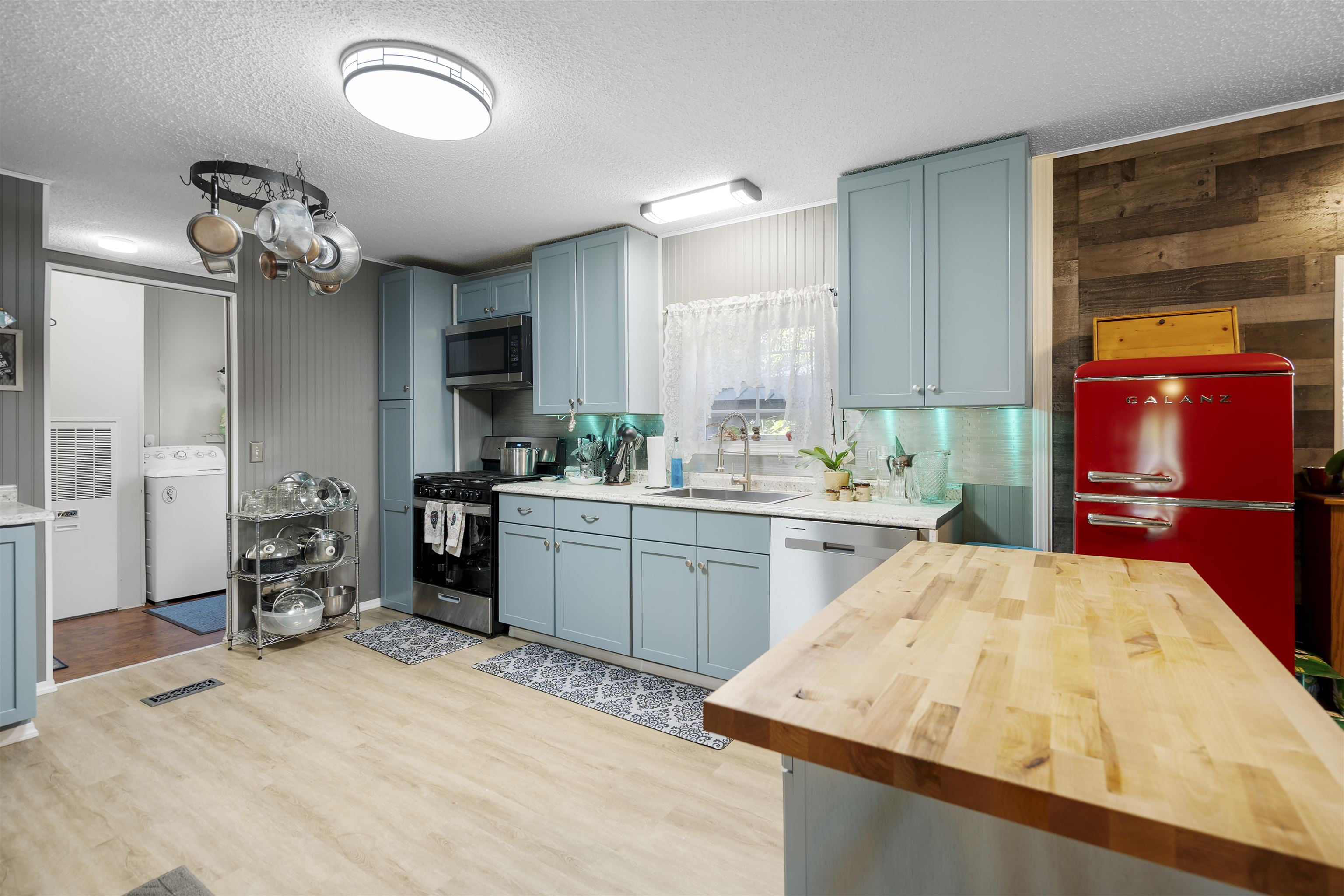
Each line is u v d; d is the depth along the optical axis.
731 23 1.82
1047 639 1.00
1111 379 2.20
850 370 2.85
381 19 1.77
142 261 3.45
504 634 3.78
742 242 3.47
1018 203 2.48
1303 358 2.26
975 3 1.74
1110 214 2.57
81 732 2.53
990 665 0.89
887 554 2.45
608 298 3.56
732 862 1.80
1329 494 2.09
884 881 0.84
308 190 2.53
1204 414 2.07
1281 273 2.29
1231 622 1.08
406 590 4.18
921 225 2.68
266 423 3.76
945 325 2.63
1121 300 2.55
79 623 4.02
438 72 1.93
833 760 0.69
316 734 2.51
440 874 1.74
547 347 3.83
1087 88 2.16
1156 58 1.99
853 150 2.63
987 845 0.77
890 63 2.02
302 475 3.81
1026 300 2.49
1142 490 2.15
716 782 2.20
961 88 2.17
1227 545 2.04
